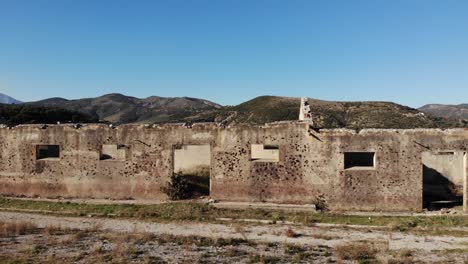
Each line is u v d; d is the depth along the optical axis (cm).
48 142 2277
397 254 1284
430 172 2622
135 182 2194
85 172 2236
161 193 2170
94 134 2233
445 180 2600
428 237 1544
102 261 1177
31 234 1537
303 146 2062
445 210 2008
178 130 2159
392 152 2011
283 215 1880
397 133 2011
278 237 1520
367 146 2025
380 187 2014
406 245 1420
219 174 2119
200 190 2294
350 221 1802
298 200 2058
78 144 2247
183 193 2169
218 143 2125
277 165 2078
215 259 1223
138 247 1351
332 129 2058
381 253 1288
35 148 2289
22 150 2302
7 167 2316
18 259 1191
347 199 2030
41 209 2042
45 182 2272
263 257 1228
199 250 1323
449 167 2598
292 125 2073
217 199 2114
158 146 2178
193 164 2577
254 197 2089
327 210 2019
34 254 1253
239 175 2102
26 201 2184
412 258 1247
